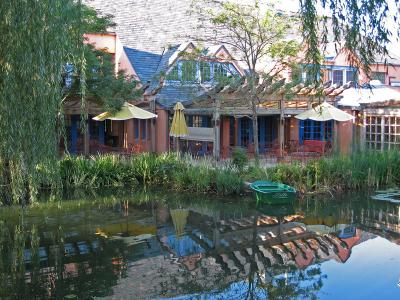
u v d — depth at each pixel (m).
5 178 8.26
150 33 26.83
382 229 11.95
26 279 8.33
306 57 7.34
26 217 12.87
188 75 18.80
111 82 18.31
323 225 12.37
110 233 11.34
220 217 13.20
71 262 9.24
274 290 8.04
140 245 10.43
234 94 19.69
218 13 18.61
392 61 26.80
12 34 7.26
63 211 13.59
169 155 19.20
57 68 7.76
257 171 16.77
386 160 18.34
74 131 23.38
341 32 6.80
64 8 7.98
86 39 17.83
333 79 24.58
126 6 27.58
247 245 10.59
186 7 28.06
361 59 6.70
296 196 15.86
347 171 17.14
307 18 7.12
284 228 12.05
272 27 17.27
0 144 7.46
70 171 17.41
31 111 7.56
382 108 23.22
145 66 24.56
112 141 25.02
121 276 8.53
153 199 15.54
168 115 22.38
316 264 9.35
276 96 21.17
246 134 25.33
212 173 16.78
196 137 21.61
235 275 8.72
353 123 24.53
